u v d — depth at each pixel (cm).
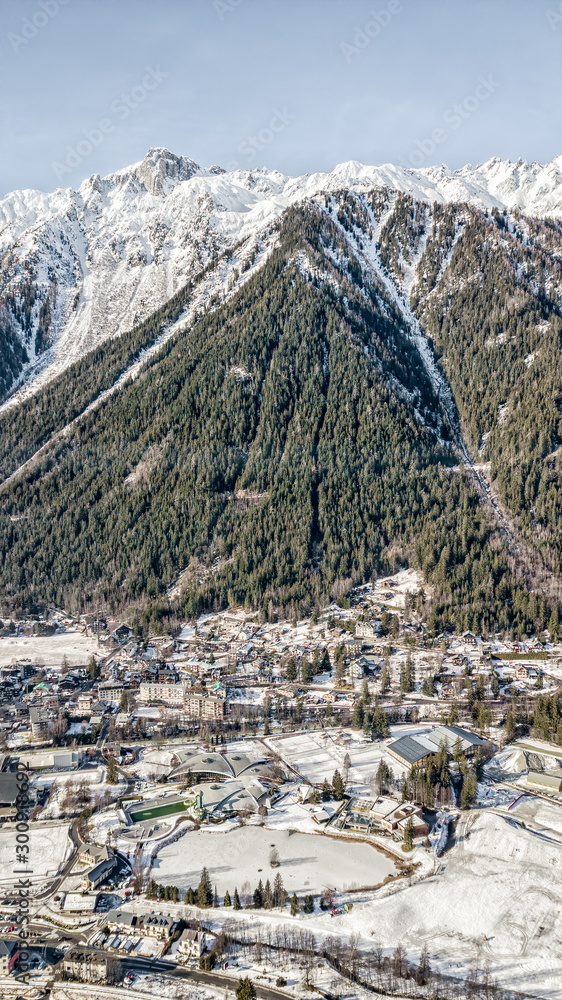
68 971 16612
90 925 18250
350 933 17800
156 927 17775
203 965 16825
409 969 16562
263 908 18700
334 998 15888
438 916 18450
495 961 16962
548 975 16525
